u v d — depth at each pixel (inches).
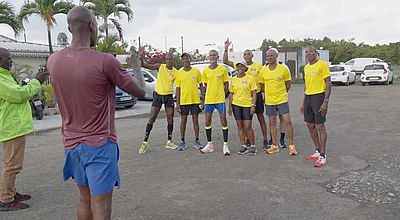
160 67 325.1
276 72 298.4
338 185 224.1
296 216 180.4
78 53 113.7
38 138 404.5
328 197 204.8
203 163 281.3
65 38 626.5
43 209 195.9
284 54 1536.7
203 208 193.0
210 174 252.4
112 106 119.3
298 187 222.2
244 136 310.3
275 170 258.4
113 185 121.0
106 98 116.5
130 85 118.0
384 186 220.2
